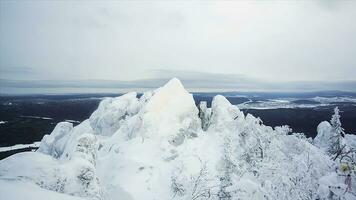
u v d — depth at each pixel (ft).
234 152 75.00
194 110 90.99
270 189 46.26
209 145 80.64
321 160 58.44
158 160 74.33
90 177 47.65
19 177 41.32
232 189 45.42
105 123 100.73
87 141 70.69
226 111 90.68
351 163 43.37
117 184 66.18
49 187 42.91
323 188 40.65
